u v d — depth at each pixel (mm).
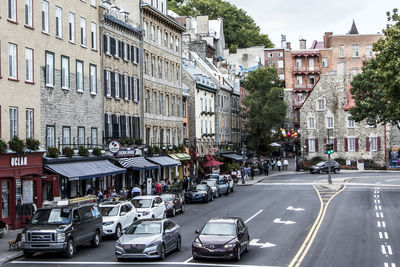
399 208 35688
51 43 33844
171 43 57344
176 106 58500
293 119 112875
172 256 20734
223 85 78812
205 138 68875
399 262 18984
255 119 79125
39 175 31000
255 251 21500
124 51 44812
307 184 55906
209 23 115375
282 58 118312
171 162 50625
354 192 47125
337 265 18547
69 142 35625
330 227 27781
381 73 30531
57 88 34344
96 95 39500
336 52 113000
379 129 81062
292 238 24469
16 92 30078
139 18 48531
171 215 33625
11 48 29891
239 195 47562
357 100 52219
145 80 49281
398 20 30719
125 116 44500
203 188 42562
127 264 19109
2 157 28141
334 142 83875
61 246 20469
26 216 29062
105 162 38500
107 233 25328
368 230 26656
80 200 28031
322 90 84875
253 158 82062
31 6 31859
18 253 21438
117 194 38062
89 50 38719
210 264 18828
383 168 79375
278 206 37750
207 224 20812
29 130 31234
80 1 37688
